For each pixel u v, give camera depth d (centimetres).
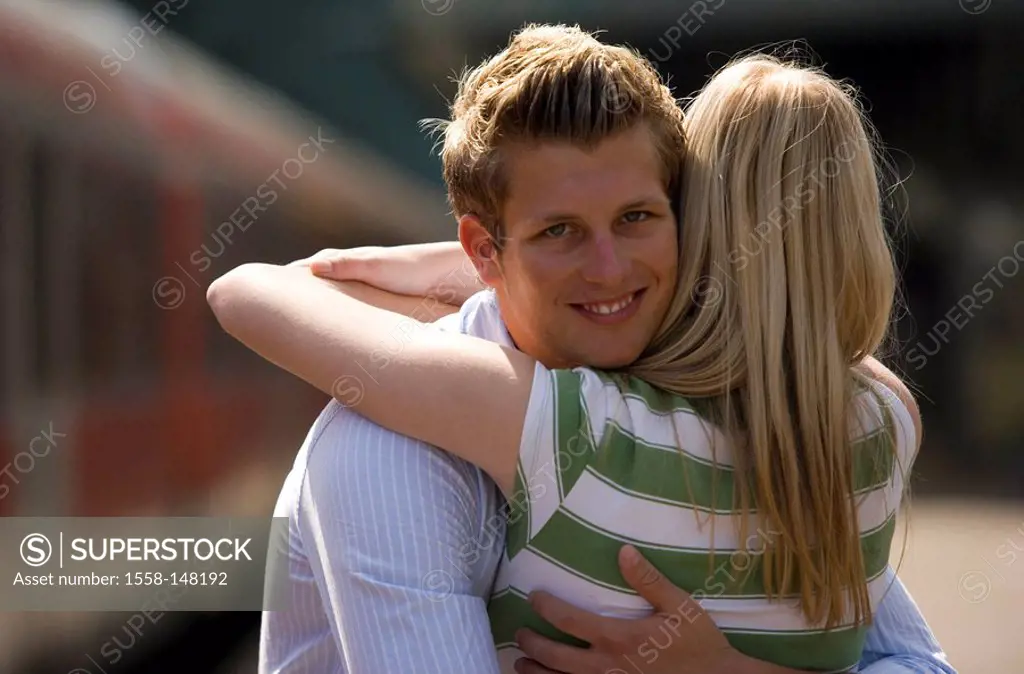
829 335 474
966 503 2903
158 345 1068
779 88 498
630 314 484
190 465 1110
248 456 1251
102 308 983
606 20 3434
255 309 510
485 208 489
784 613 478
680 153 505
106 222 998
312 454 498
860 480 485
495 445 457
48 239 927
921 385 3694
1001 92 3984
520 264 479
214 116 1231
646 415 466
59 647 941
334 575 460
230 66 1970
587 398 462
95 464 962
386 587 444
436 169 2534
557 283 473
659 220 482
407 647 439
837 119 496
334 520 462
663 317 503
